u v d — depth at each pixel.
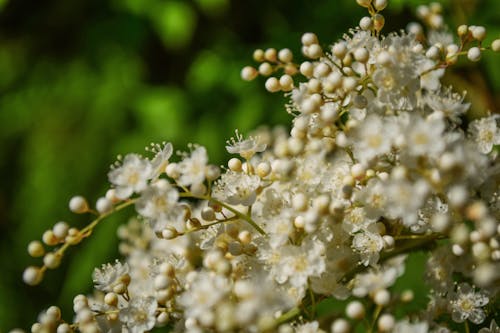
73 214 0.42
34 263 0.43
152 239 0.32
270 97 0.39
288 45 0.39
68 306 0.40
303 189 0.28
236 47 0.41
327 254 0.28
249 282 0.26
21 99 0.45
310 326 0.26
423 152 0.26
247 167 0.28
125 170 0.27
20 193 0.44
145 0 0.41
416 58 0.27
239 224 0.28
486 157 0.27
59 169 0.42
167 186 0.27
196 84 0.41
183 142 0.40
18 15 0.46
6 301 0.43
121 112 0.42
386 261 0.28
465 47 0.30
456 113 0.27
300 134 0.28
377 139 0.26
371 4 0.29
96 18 0.44
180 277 0.28
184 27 0.40
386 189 0.26
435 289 0.28
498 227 0.26
